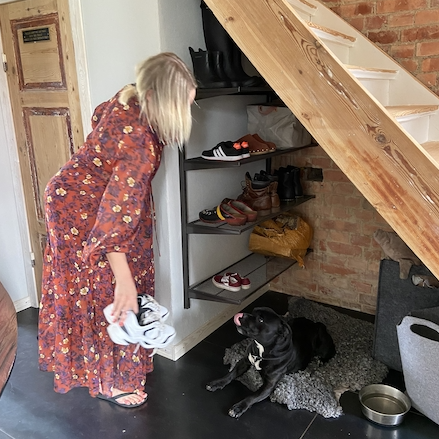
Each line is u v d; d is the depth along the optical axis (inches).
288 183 104.7
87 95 87.1
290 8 58.3
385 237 83.0
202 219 89.4
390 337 84.3
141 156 60.1
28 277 112.0
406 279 79.7
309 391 78.4
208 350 94.7
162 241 85.7
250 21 61.7
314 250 114.1
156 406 77.4
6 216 106.7
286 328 75.9
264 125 101.2
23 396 80.4
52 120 95.4
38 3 89.3
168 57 60.9
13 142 103.5
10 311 42.3
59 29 87.8
